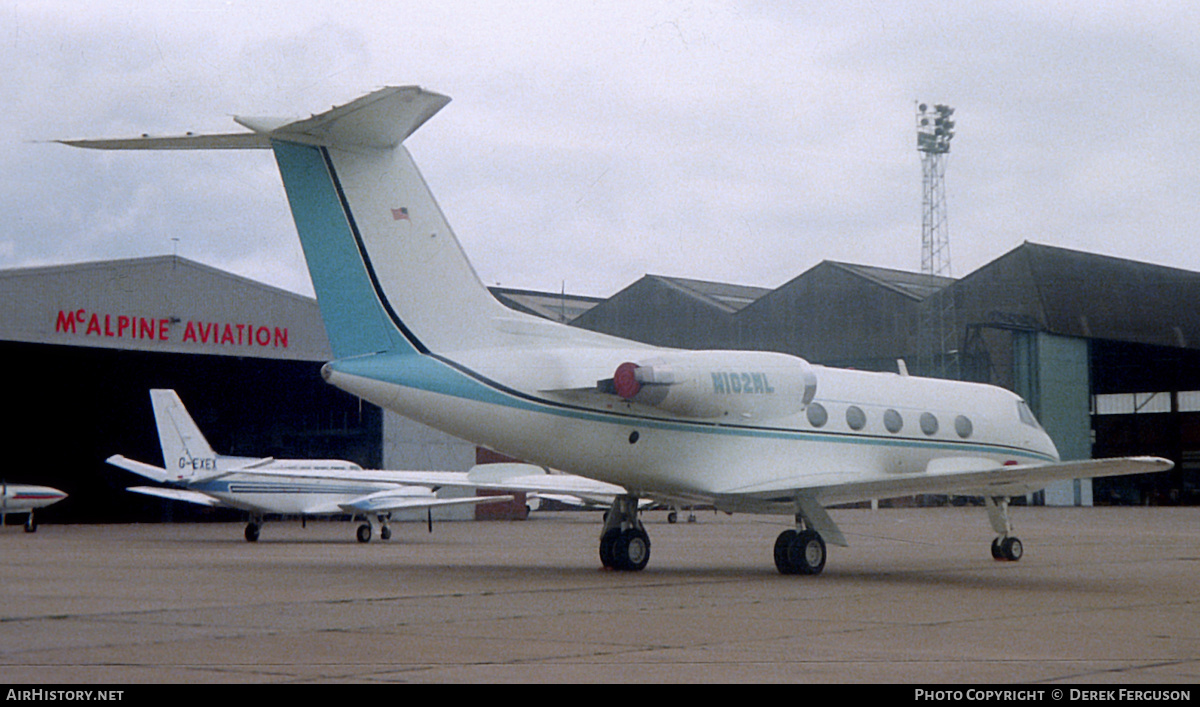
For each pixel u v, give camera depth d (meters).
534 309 65.62
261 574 16.92
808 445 17.47
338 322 14.55
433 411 14.79
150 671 7.76
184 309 40.03
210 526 45.47
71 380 51.66
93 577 16.48
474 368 15.03
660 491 16.47
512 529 40.16
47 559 21.78
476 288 15.51
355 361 14.54
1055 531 34.19
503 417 15.06
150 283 39.12
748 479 16.72
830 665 8.08
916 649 8.90
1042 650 8.89
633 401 15.37
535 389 15.20
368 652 8.65
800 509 16.44
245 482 30.80
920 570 17.97
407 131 14.74
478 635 9.64
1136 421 73.94
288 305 43.09
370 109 14.00
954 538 29.89
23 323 35.94
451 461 49.41
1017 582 15.55
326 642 9.21
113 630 10.01
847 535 31.70
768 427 17.06
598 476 16.02
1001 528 20.31
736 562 19.83
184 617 11.01
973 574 17.08
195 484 30.91
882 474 17.89
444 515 50.06
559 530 39.09
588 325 63.78
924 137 69.75
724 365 16.08
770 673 7.73
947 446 19.42
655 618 10.93
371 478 23.42
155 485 53.31
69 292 37.03
